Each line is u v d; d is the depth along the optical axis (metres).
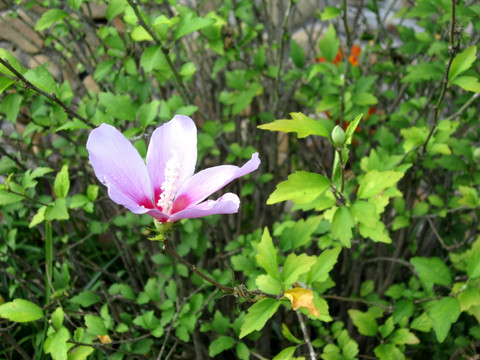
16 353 0.39
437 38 0.43
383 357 0.29
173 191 0.19
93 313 0.33
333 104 0.36
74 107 0.42
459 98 0.38
